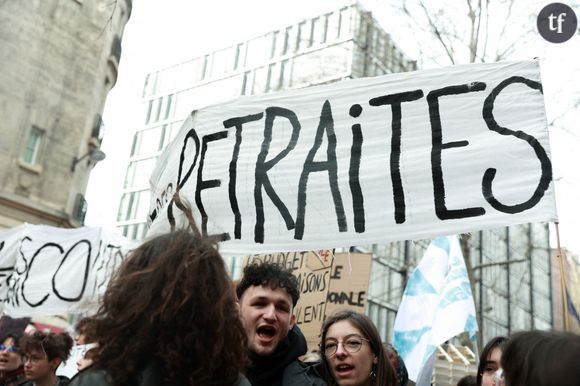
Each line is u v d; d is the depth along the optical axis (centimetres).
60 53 1623
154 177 451
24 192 1513
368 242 310
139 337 139
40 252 661
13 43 1519
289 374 271
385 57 1267
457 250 528
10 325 726
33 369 446
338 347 292
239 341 152
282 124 361
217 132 383
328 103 348
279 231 340
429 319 510
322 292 488
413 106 321
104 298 149
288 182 346
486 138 297
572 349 131
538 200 276
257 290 274
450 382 958
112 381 135
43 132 1579
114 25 1789
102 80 1775
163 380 138
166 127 4341
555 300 3062
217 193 369
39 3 1579
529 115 291
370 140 328
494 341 329
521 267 3031
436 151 307
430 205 301
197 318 144
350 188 325
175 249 152
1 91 1488
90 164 1748
